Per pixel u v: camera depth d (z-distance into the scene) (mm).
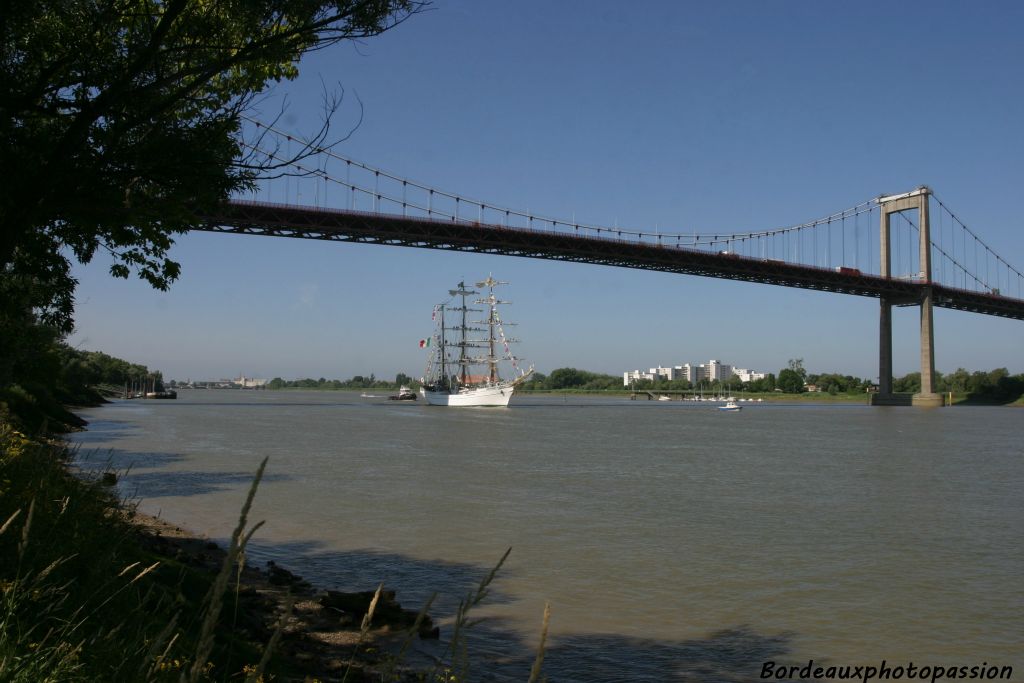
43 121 8422
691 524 23594
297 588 14625
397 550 18984
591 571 17203
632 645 12297
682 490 31969
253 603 11992
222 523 21875
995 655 12156
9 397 33375
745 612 14305
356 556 18234
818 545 20609
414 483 32750
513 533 21531
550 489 31547
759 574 17219
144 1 8188
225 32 8469
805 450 55281
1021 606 14797
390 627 12305
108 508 10773
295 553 18438
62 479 10250
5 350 12305
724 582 16438
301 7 7973
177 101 8609
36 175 7715
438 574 16656
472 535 21094
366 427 79562
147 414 96812
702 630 13211
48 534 7000
